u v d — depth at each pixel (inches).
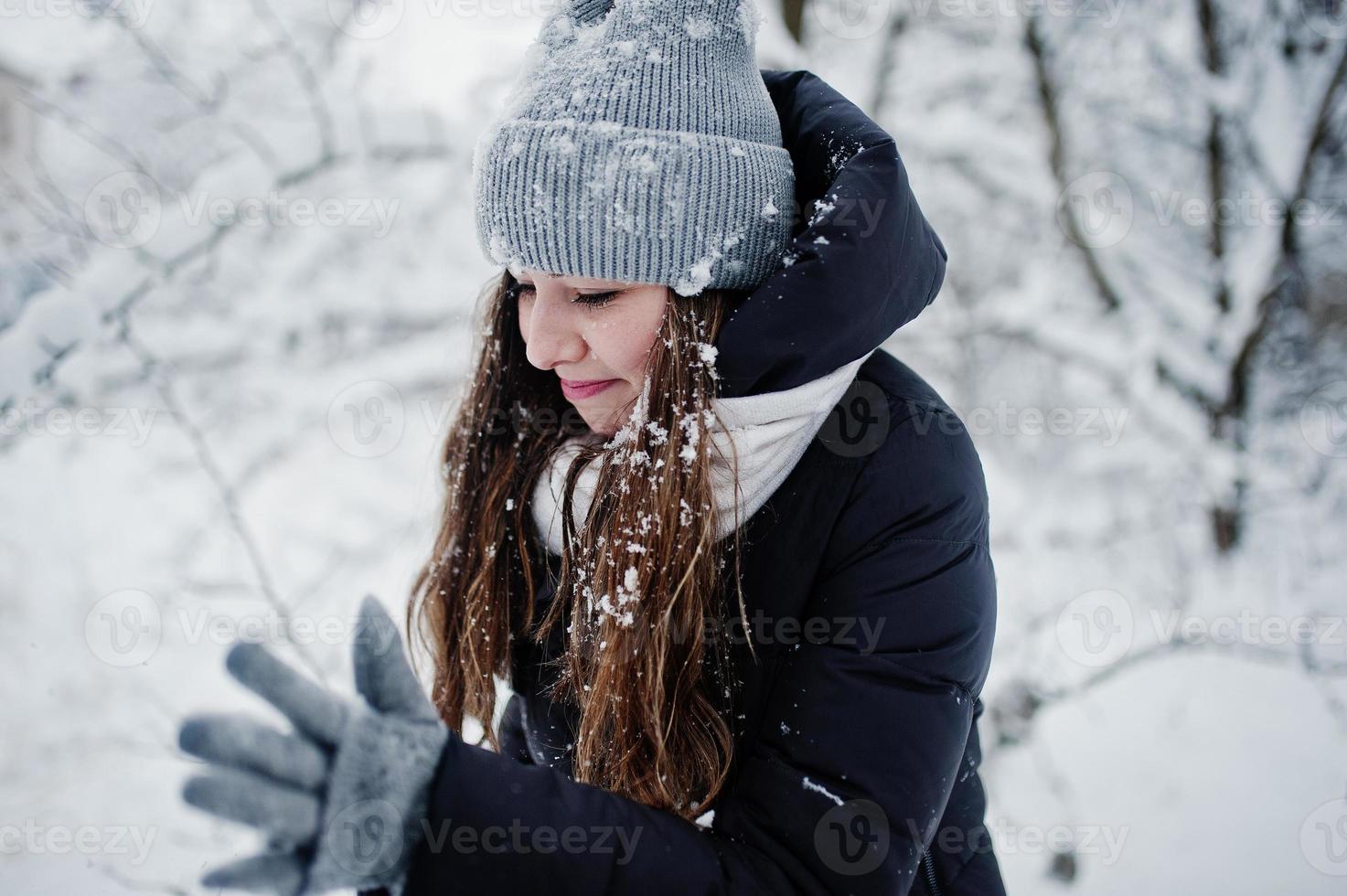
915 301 36.3
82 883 95.0
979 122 143.0
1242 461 135.2
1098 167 147.3
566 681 40.2
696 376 35.1
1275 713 113.5
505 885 26.9
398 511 134.5
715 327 36.5
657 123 35.1
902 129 144.6
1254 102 138.8
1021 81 146.3
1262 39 135.7
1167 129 145.6
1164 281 141.8
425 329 138.2
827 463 36.0
